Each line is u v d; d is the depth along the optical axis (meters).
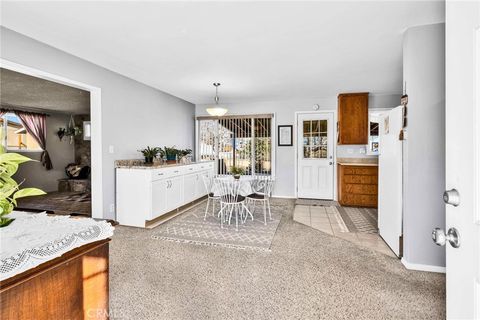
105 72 3.47
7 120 5.80
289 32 2.40
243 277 2.15
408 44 2.30
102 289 1.16
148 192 3.49
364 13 2.06
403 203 2.44
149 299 1.84
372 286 2.02
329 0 1.89
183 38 2.53
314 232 3.33
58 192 6.15
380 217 3.15
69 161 6.88
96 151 3.40
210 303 1.80
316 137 5.49
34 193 1.02
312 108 5.47
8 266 0.78
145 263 2.41
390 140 2.71
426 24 2.23
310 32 2.40
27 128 5.96
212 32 2.40
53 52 2.75
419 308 1.74
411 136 2.28
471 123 0.69
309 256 2.58
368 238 3.10
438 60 2.21
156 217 3.64
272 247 2.81
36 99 5.09
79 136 6.96
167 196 3.90
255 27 2.30
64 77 2.88
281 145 5.70
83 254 1.07
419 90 2.25
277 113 5.71
